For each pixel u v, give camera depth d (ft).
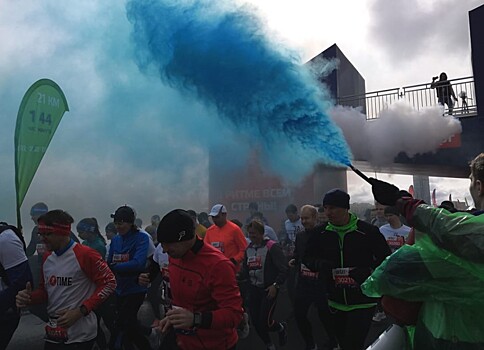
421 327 5.70
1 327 11.43
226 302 7.88
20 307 10.32
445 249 5.14
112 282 10.48
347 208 12.32
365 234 12.13
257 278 17.31
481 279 5.03
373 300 11.93
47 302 10.62
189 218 8.14
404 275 5.57
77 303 10.23
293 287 21.67
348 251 12.07
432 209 5.32
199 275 8.06
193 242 8.14
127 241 15.64
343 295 11.97
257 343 19.08
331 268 12.18
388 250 12.05
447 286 5.25
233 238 18.24
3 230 11.40
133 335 15.28
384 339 6.50
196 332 8.07
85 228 21.15
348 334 11.92
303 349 18.25
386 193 5.91
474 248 4.83
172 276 8.48
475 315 5.14
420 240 5.60
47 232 10.27
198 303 8.14
